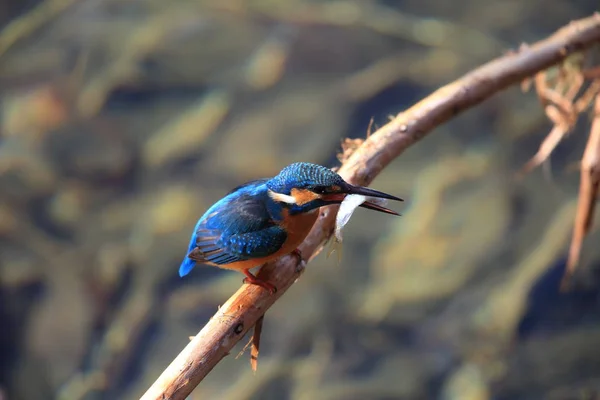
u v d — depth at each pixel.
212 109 17.38
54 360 14.96
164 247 15.82
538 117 15.98
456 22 17.97
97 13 18.75
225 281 15.42
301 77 17.73
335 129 16.83
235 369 14.19
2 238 15.60
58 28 18.58
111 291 15.60
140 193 16.91
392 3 18.50
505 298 13.63
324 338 14.35
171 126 17.42
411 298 14.38
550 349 12.77
